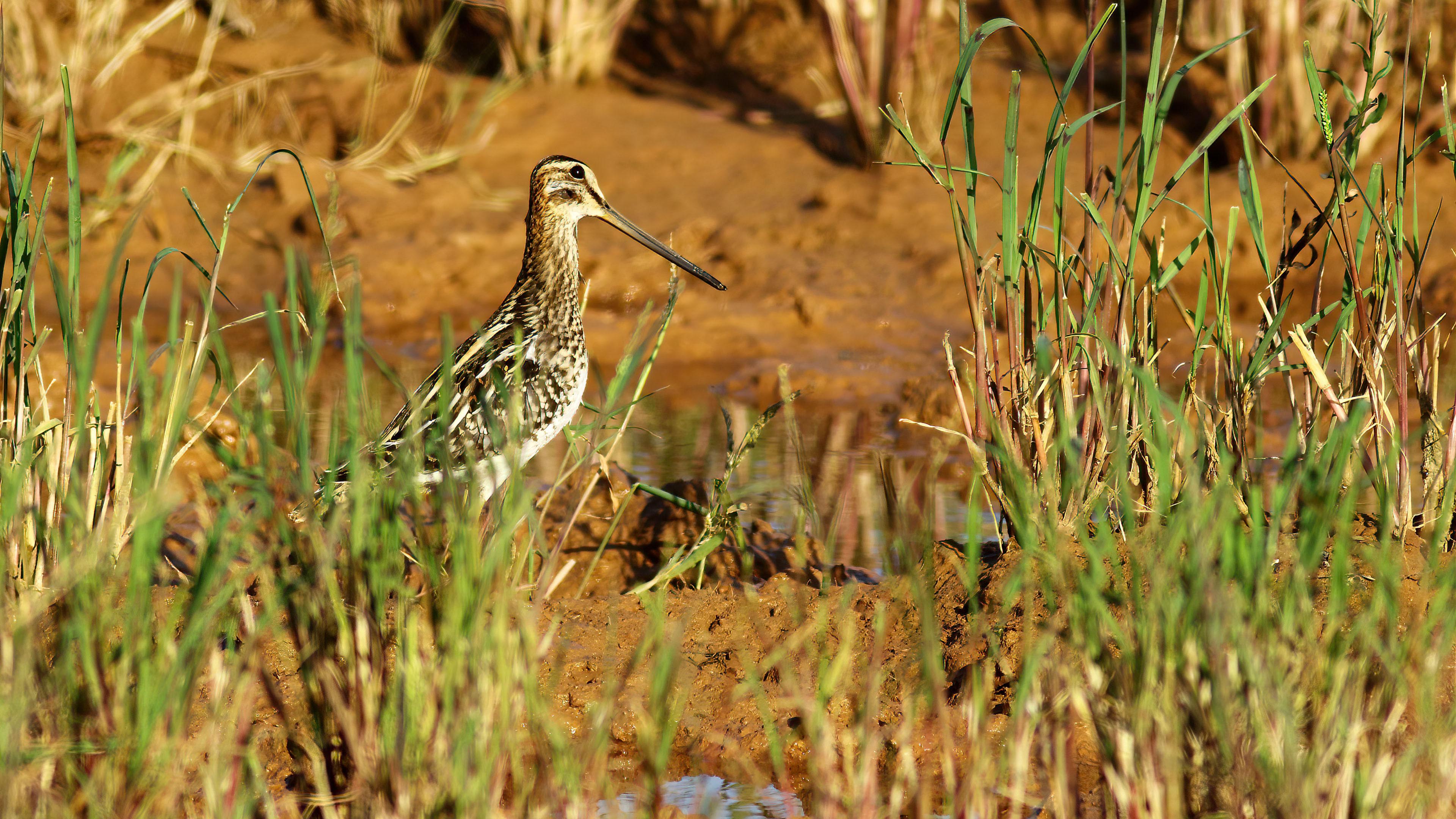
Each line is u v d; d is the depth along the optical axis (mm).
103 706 6164
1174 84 8547
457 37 25734
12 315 8016
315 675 6391
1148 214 8742
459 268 19375
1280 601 7074
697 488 11383
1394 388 9750
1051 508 8094
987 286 9688
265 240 20219
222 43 24344
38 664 6258
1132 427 8812
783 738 7918
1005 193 8984
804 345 17531
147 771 6023
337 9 25578
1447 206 19594
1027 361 9258
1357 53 20438
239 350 17359
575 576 10602
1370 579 7672
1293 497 8156
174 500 6340
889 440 14422
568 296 11438
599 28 24562
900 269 19031
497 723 6191
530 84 24438
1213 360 15367
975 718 6594
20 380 7988
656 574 10484
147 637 6195
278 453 6777
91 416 8109
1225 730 5887
